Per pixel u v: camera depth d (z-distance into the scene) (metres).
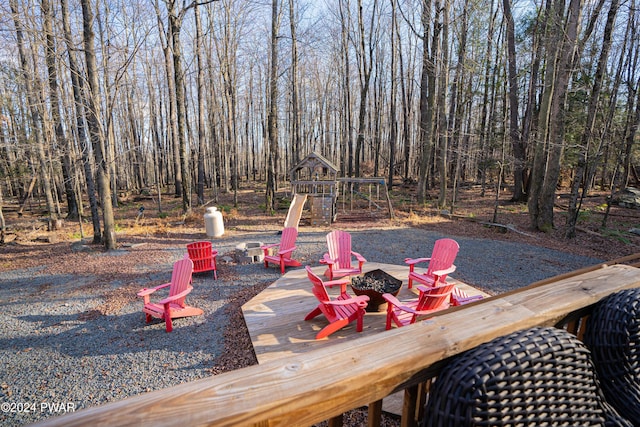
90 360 3.61
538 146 9.98
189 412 0.66
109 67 9.12
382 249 8.11
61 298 5.41
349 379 0.77
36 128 11.85
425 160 15.51
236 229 10.99
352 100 31.19
